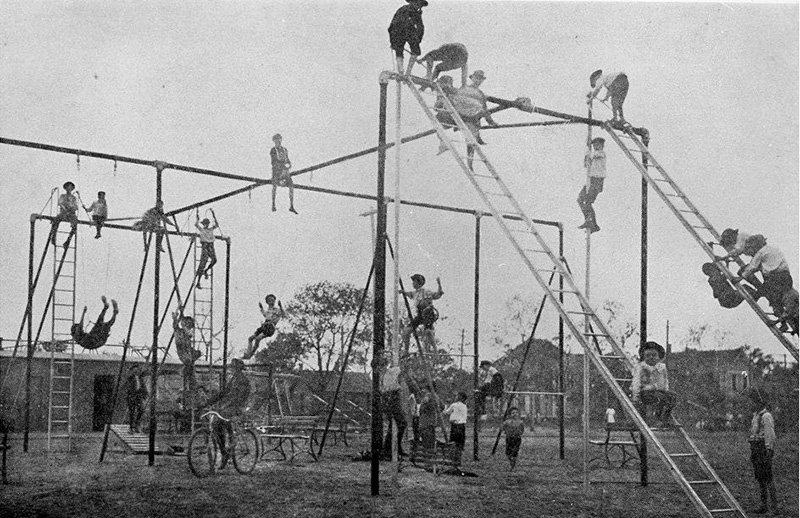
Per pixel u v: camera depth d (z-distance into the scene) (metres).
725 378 43.56
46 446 20.33
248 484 12.88
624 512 11.00
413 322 15.45
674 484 14.34
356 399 35.31
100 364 29.69
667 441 28.00
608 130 14.66
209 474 14.09
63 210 18.41
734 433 39.16
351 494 11.91
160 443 20.89
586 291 14.81
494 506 11.16
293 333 40.62
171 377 25.89
